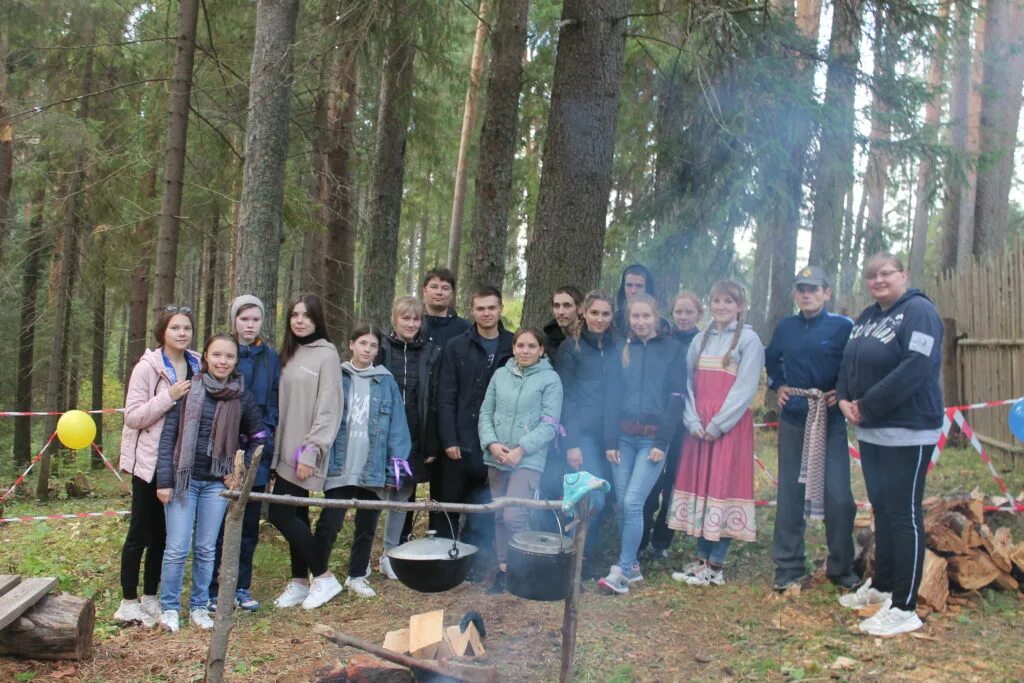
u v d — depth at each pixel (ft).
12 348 44.86
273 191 21.47
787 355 15.74
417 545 10.84
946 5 28.30
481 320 16.84
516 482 15.83
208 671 9.37
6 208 36.91
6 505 32.68
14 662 12.73
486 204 29.60
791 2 38.14
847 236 38.63
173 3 31.40
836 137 28.32
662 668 12.34
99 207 35.63
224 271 59.00
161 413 14.37
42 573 18.08
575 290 17.63
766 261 50.52
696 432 15.92
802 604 14.83
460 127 52.80
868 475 14.08
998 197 43.73
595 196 20.33
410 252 90.07
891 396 13.10
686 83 27.89
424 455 17.25
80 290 42.98
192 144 31.50
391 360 17.42
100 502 33.37
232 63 30.55
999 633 13.04
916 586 13.23
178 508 14.35
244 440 15.19
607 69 20.22
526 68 39.24
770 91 26.48
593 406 16.62
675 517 16.37
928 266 78.02
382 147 34.09
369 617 15.15
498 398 16.19
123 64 36.63
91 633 13.20
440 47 27.50
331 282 39.24
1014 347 25.04
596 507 16.31
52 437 35.83
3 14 30.63
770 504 21.36
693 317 17.31
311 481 15.55
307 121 35.86
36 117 30.53
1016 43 46.47
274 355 15.99
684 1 22.88
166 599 14.46
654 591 15.96
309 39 21.65
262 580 17.65
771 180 27.73
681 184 30.35
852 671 11.82
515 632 13.97
